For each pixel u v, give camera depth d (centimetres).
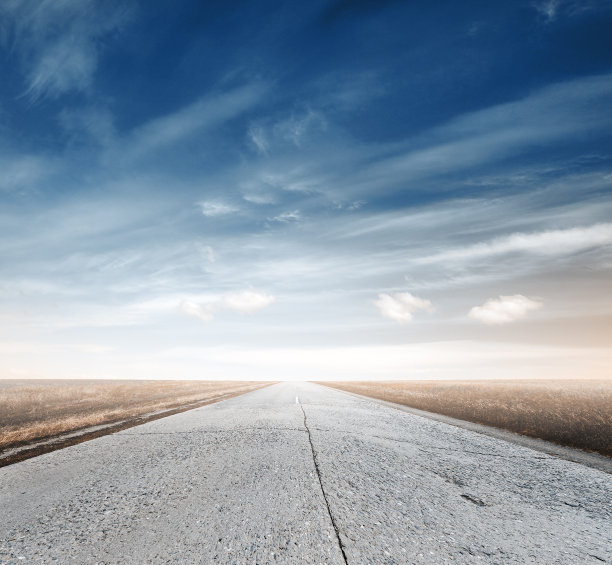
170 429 727
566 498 365
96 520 284
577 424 841
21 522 280
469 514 313
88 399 1672
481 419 1011
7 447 569
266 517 292
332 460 481
